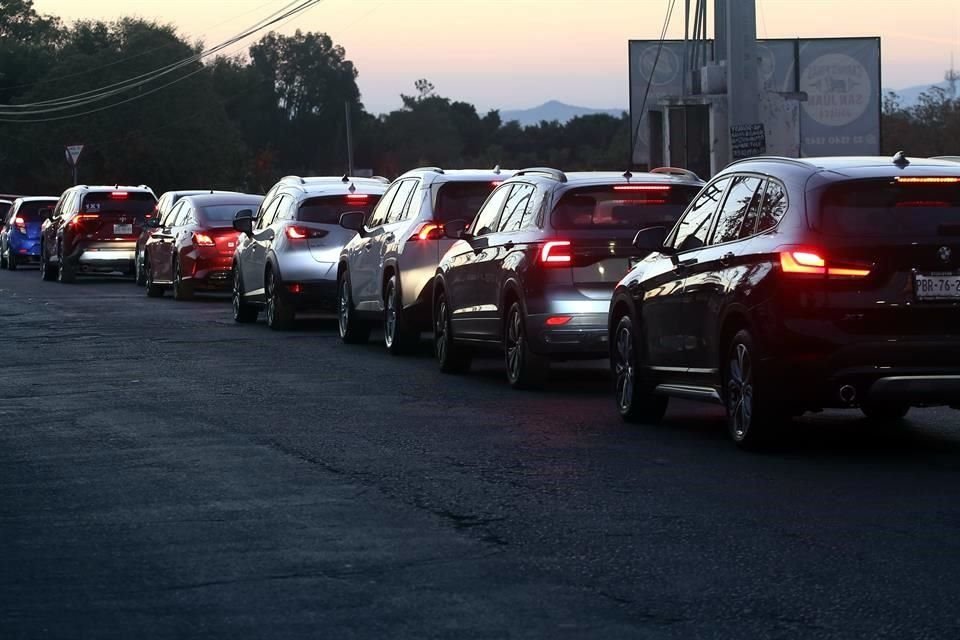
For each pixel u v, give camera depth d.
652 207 28.86
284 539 15.98
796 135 66.81
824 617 12.68
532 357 29.27
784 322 20.50
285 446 22.45
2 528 16.81
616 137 186.12
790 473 19.86
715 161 64.56
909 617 12.65
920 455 21.39
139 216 73.69
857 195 20.77
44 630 12.59
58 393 29.86
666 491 18.58
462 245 33.09
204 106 183.50
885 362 20.28
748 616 12.75
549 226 28.55
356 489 18.88
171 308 55.88
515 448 22.17
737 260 21.78
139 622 12.79
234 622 12.76
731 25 45.06
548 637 12.18
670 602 13.24
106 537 16.25
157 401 28.30
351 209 45.47
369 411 26.55
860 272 20.36
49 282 75.06
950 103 109.50
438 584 13.98
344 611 13.05
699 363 23.00
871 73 92.44
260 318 51.62
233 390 29.95
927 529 16.20
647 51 91.62
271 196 48.66
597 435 23.58
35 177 184.75
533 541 15.77
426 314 36.31
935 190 20.91
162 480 19.70
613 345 26.31
